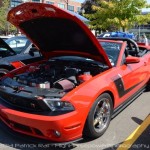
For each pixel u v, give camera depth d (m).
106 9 19.11
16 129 4.04
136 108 5.69
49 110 3.73
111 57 5.05
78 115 3.75
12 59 6.46
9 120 4.04
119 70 4.82
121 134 4.46
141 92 6.30
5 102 4.18
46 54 5.64
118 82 4.64
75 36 4.60
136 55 5.99
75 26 4.29
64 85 4.08
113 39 5.97
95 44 4.43
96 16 19.88
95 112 4.14
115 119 5.07
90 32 4.22
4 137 4.32
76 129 3.76
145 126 4.78
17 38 7.68
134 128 4.70
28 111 3.85
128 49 6.02
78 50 5.08
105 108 4.38
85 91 3.94
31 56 6.78
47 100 3.74
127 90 5.08
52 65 5.07
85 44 4.70
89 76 4.36
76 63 5.02
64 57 5.43
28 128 3.87
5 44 6.88
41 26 4.75
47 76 4.61
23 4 4.18
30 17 4.53
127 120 5.03
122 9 18.38
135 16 18.66
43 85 4.12
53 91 3.96
